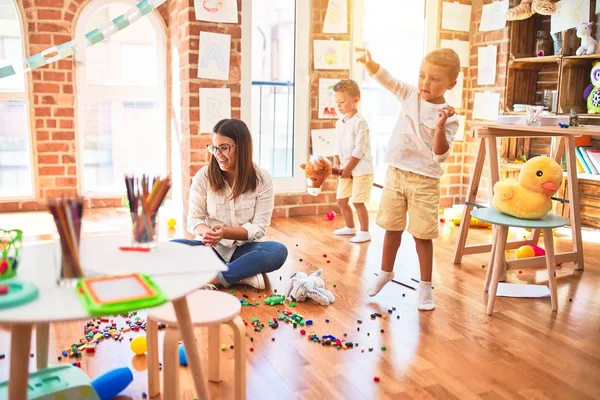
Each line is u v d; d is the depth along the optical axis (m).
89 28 4.27
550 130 2.62
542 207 2.40
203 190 2.65
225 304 1.59
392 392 1.72
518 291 2.67
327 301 2.45
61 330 2.13
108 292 1.07
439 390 1.74
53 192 4.34
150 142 4.62
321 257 3.21
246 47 3.93
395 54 4.58
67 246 1.12
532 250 3.18
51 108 4.23
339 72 4.33
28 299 1.03
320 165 3.54
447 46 4.61
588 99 3.92
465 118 4.75
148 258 1.30
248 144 2.53
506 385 1.78
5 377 1.76
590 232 3.93
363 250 3.38
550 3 3.78
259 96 4.14
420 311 2.41
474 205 2.92
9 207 4.23
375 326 2.24
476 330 2.21
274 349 2.01
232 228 2.54
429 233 2.38
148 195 1.36
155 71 4.52
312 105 4.29
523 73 4.38
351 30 4.31
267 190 2.67
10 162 4.26
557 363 1.94
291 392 1.71
